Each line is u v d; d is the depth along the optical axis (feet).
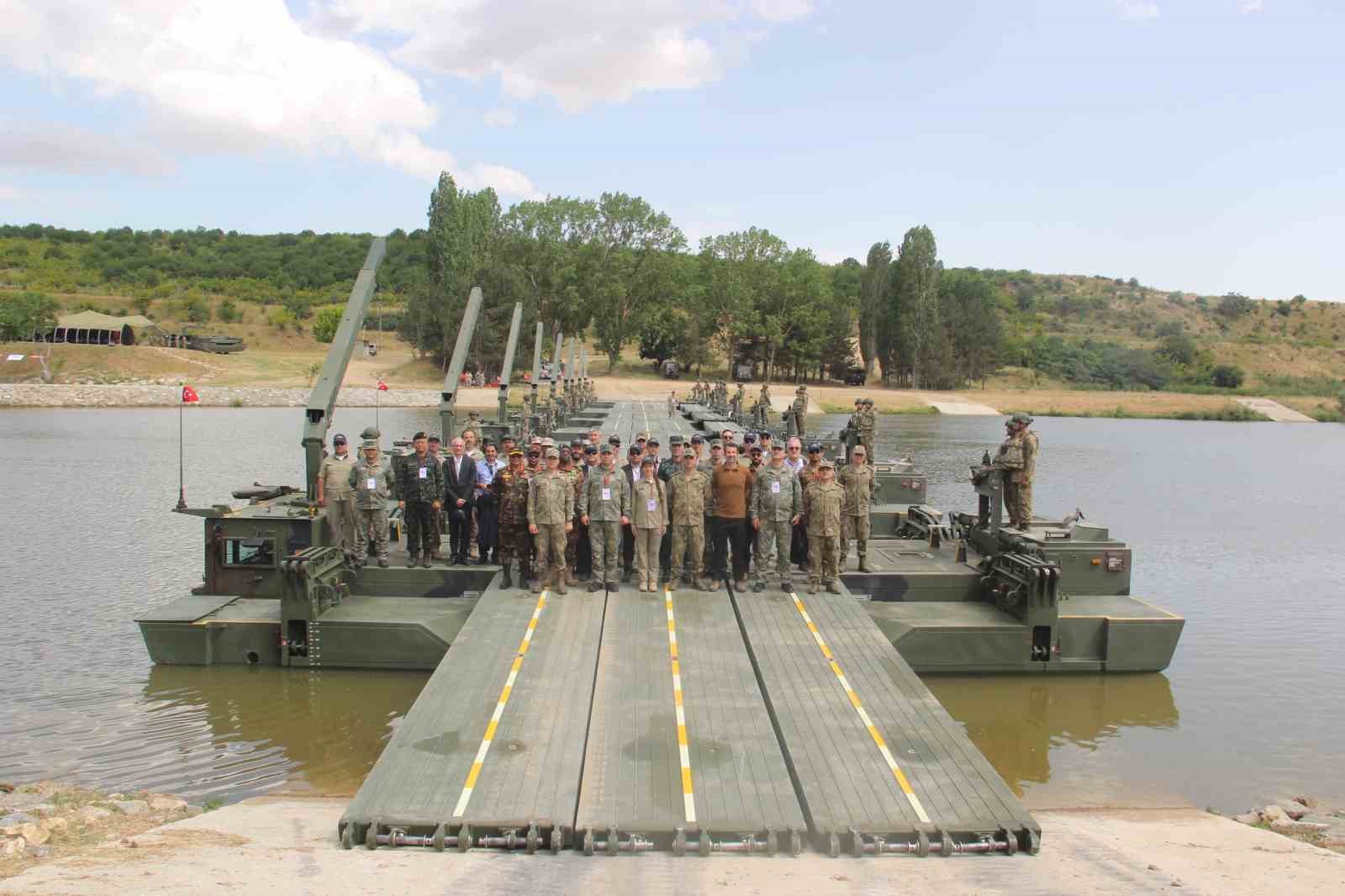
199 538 80.94
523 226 308.40
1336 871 26.09
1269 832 31.04
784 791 29.55
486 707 34.73
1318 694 47.88
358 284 58.13
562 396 142.51
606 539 46.68
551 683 36.73
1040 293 546.26
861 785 29.94
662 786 29.73
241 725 40.34
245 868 24.30
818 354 312.71
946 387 319.27
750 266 311.68
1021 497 52.65
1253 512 114.11
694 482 47.44
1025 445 52.24
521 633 41.50
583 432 104.42
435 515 49.78
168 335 307.37
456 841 27.17
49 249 467.52
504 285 267.39
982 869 25.95
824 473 46.91
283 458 135.64
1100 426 259.39
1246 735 42.29
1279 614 65.36
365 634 45.21
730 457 47.91
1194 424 274.16
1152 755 40.04
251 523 49.60
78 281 407.23
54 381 248.32
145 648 50.57
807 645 41.06
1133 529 102.27
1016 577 47.39
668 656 39.68
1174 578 77.77
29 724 40.47
